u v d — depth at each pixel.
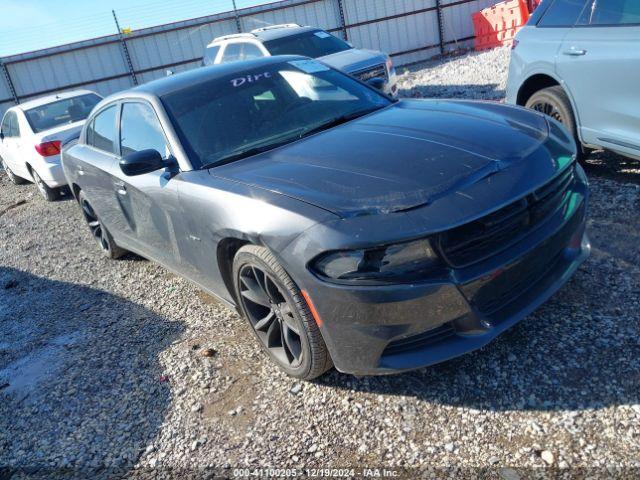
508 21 15.47
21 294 5.44
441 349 2.47
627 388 2.47
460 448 2.38
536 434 2.35
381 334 2.41
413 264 2.30
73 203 8.74
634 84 4.00
